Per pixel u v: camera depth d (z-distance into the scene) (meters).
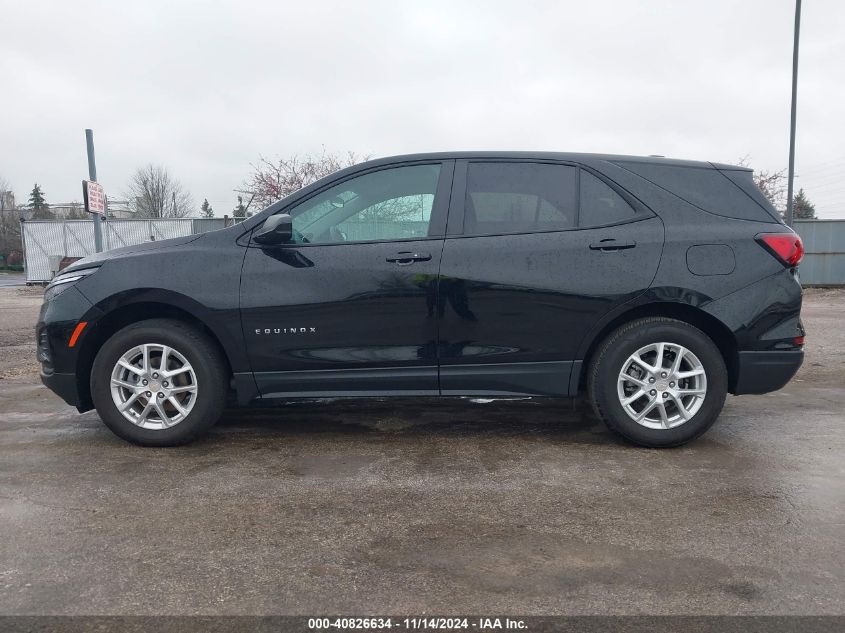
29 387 6.06
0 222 70.50
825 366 6.94
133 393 3.96
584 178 4.00
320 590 2.35
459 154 4.09
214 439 4.25
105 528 2.87
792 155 18.50
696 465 3.69
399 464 3.73
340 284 3.88
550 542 2.73
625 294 3.82
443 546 2.70
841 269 22.00
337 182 4.07
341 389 3.97
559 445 4.09
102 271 3.97
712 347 3.84
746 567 2.50
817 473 3.55
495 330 3.88
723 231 3.87
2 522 2.93
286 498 3.22
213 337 4.06
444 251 3.88
